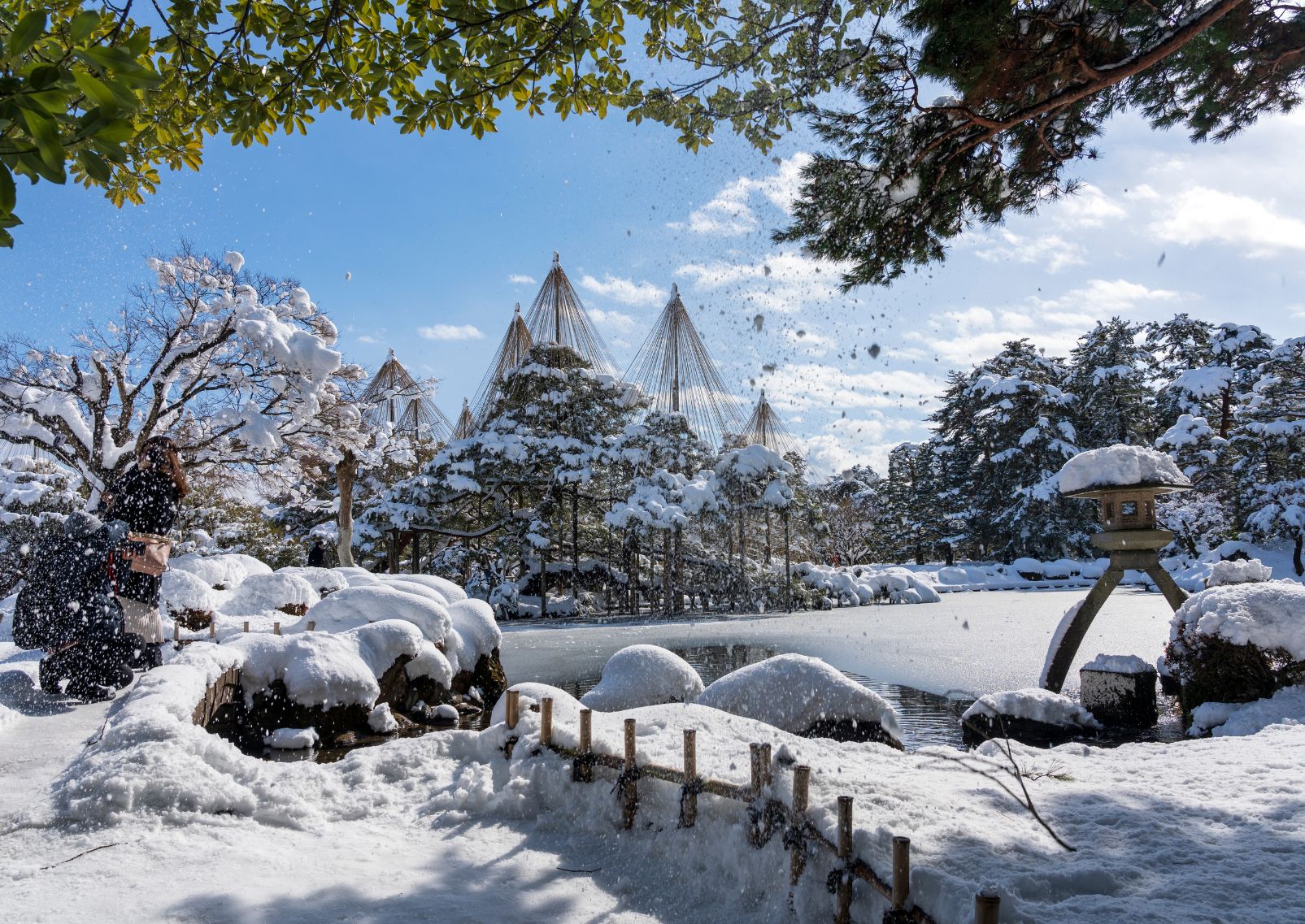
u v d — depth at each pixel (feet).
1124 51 20.03
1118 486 29.71
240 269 64.49
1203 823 10.25
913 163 20.97
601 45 17.60
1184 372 150.71
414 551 96.02
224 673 21.27
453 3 15.46
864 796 10.75
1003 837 9.52
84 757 13.39
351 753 15.80
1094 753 15.35
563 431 100.63
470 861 11.30
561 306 103.71
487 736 15.84
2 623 38.11
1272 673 22.77
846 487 181.57
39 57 6.01
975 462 175.94
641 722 15.39
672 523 86.79
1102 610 70.95
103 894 9.27
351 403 69.05
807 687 19.48
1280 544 111.96
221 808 12.47
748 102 20.89
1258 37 20.57
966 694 31.60
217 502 83.61
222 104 16.28
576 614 92.84
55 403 55.31
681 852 11.24
